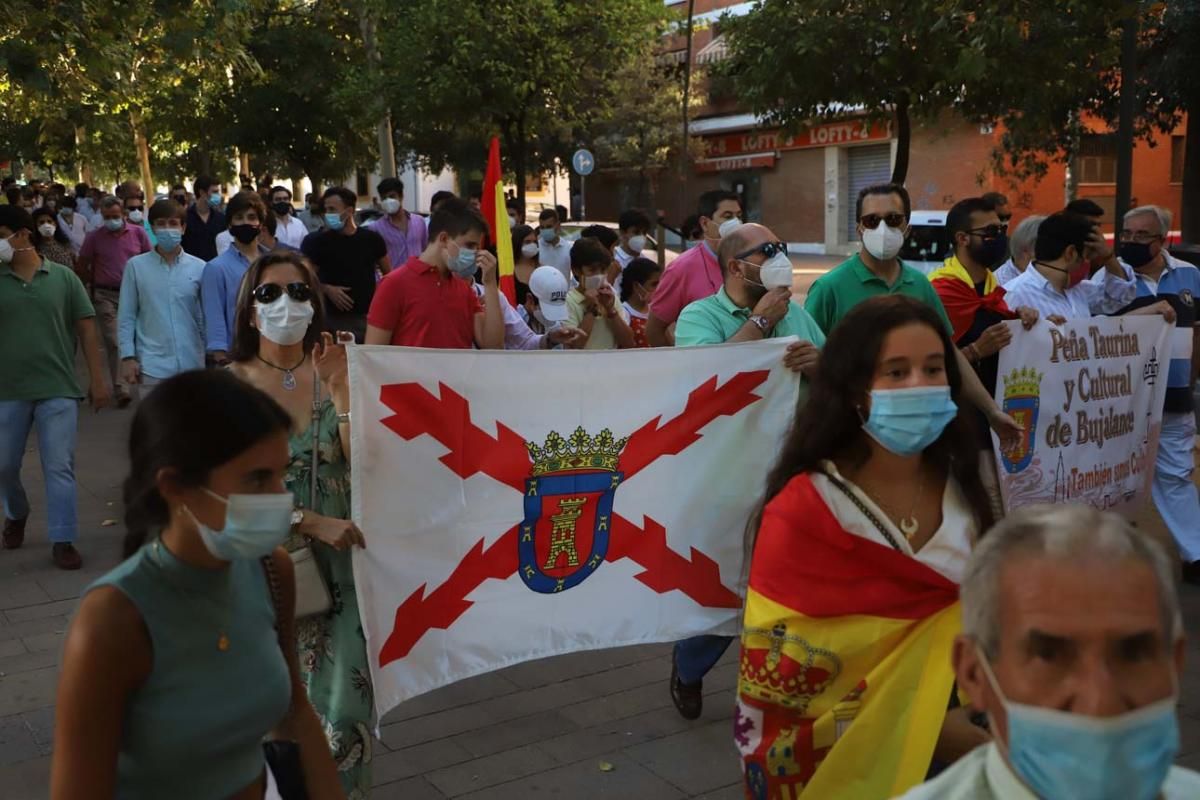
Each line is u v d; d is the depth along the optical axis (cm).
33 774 420
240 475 207
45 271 648
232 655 218
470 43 1476
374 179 4469
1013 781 154
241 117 2356
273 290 357
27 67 1093
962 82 1098
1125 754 140
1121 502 557
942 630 262
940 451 283
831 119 1364
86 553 686
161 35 1380
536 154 3075
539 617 400
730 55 1373
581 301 714
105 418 1098
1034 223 662
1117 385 539
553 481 397
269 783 234
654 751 433
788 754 267
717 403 416
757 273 442
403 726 457
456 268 539
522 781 411
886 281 482
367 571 364
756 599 272
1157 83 1448
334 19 2358
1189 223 1455
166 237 809
